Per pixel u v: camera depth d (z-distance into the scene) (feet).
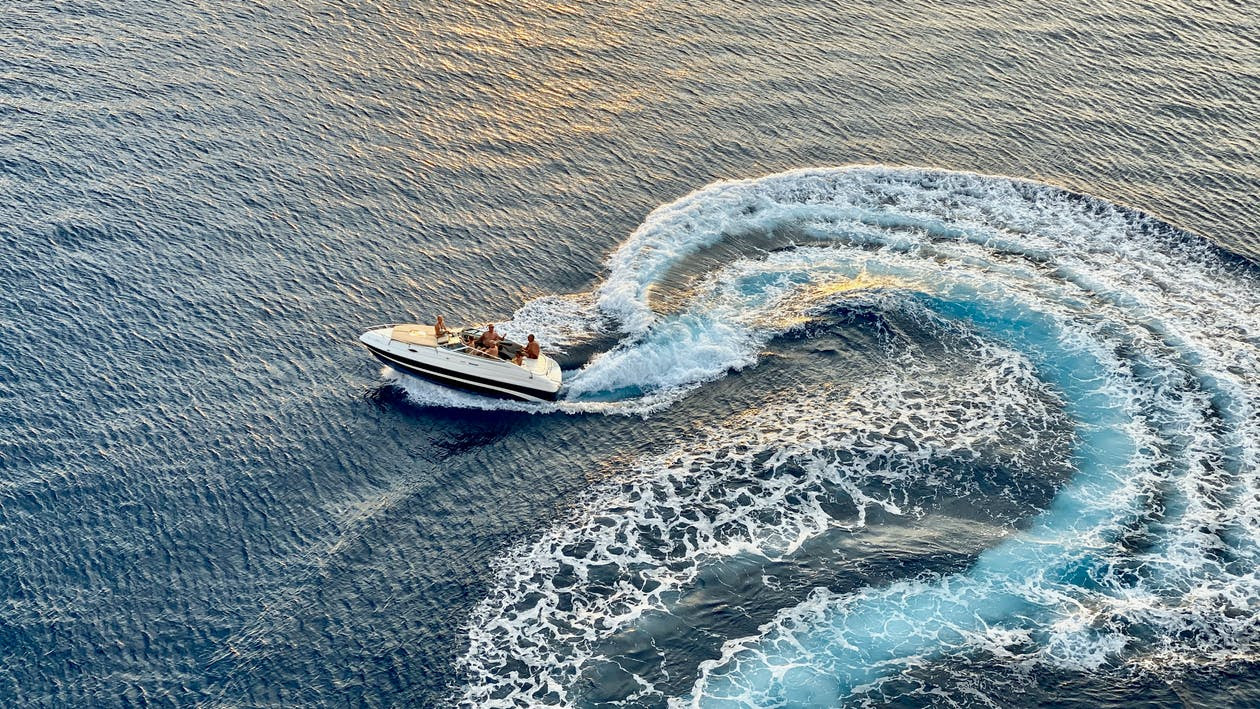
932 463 179.63
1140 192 242.99
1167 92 277.03
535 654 150.92
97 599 154.51
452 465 178.40
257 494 170.50
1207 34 301.84
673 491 175.11
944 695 144.77
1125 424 187.11
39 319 195.83
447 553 164.76
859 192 241.14
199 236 215.92
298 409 184.55
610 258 220.64
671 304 209.87
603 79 271.28
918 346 202.90
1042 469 178.70
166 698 143.84
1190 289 217.15
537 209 230.89
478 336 190.80
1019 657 149.48
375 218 224.74
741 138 254.88
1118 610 155.53
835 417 188.24
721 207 234.58
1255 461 179.52
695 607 157.17
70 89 247.70
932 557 164.04
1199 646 150.51
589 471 178.91
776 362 199.41
